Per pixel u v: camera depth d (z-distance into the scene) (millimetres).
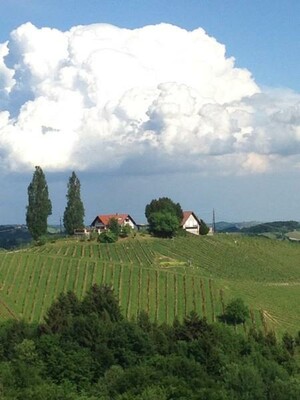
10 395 97125
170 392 93125
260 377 106000
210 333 127500
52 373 116250
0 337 131625
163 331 133750
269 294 186375
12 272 192000
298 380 106500
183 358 112375
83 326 126250
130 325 126312
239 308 161625
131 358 121688
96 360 119188
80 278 190500
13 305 172250
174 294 179875
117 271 193500
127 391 96438
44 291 182500
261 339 135250
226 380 105125
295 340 141125
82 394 102625
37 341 123812
